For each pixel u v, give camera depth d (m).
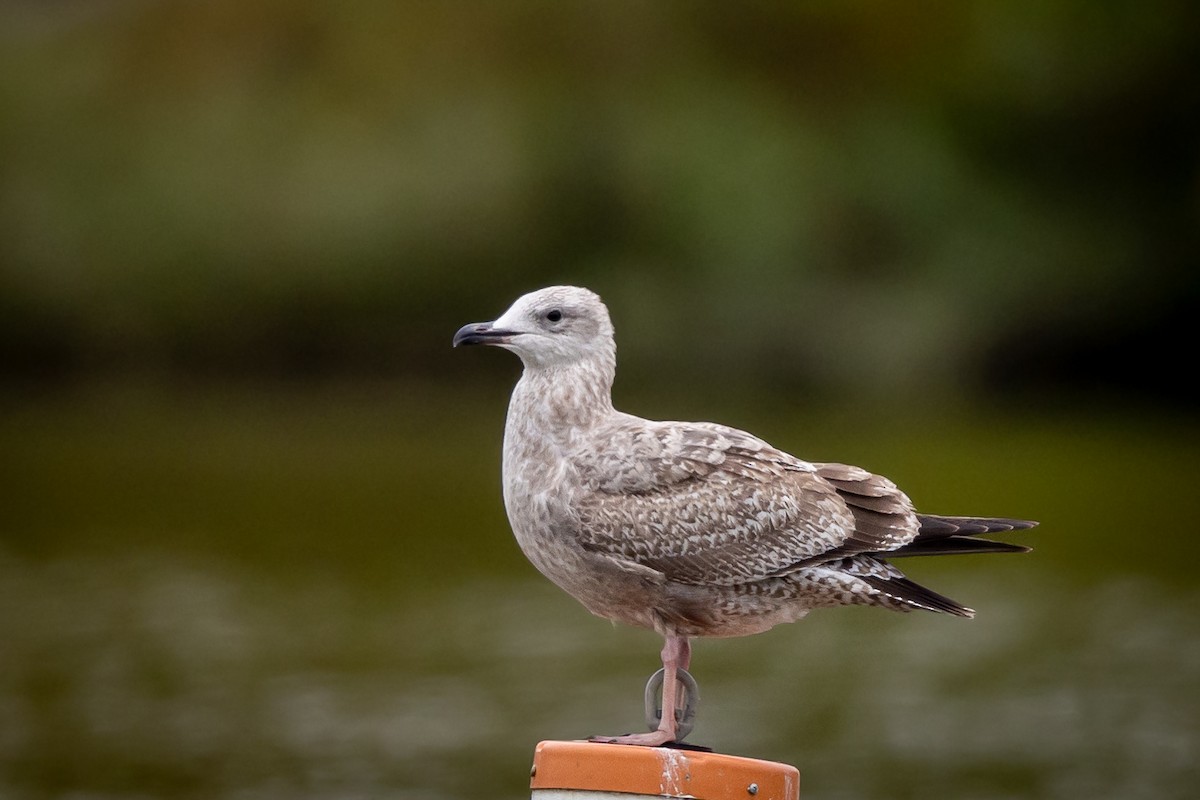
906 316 32.28
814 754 13.60
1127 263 33.38
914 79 36.16
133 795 13.20
